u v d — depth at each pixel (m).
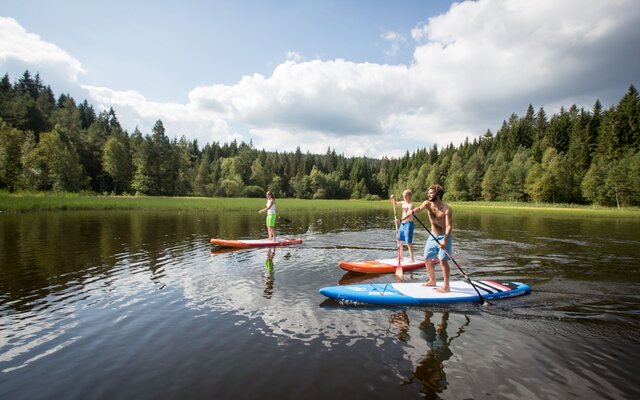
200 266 9.47
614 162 59.38
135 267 9.26
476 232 18.56
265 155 133.12
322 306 6.28
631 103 68.31
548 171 63.72
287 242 13.51
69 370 4.10
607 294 7.02
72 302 6.44
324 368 4.11
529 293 7.07
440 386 3.77
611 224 25.14
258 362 4.25
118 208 31.81
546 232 18.66
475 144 111.88
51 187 56.81
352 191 114.38
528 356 4.45
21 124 69.81
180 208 33.06
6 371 4.08
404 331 5.20
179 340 4.88
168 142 80.69
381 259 10.07
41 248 11.76
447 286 6.82
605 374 4.05
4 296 6.76
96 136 78.38
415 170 105.56
